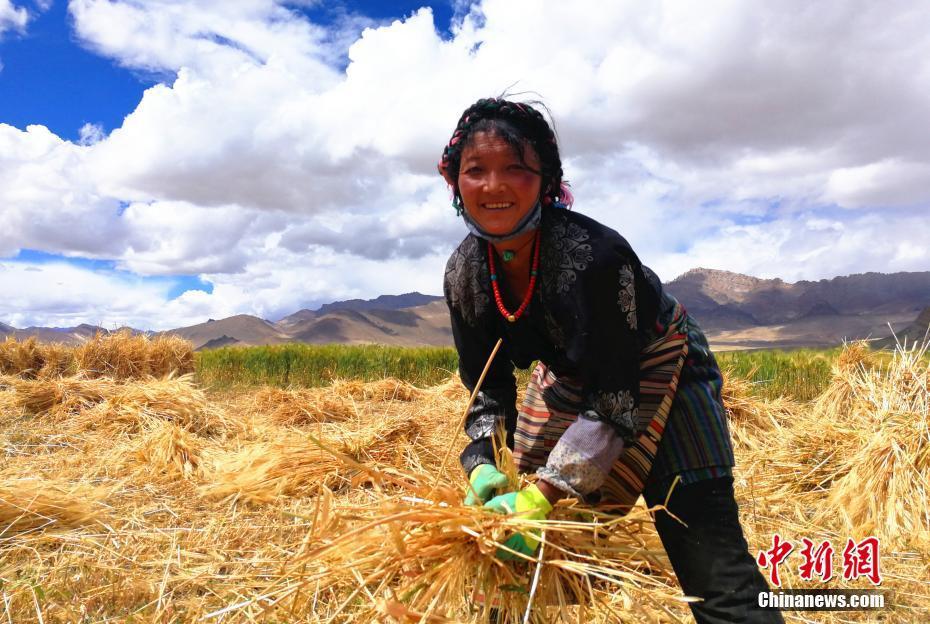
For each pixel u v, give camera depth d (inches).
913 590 122.0
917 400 189.0
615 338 69.6
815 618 111.3
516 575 74.5
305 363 565.3
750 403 291.4
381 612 68.9
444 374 558.3
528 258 74.1
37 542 138.9
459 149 72.3
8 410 315.9
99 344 483.5
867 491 165.5
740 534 74.1
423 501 75.6
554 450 72.1
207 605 107.6
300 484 184.2
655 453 74.9
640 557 79.3
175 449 217.0
